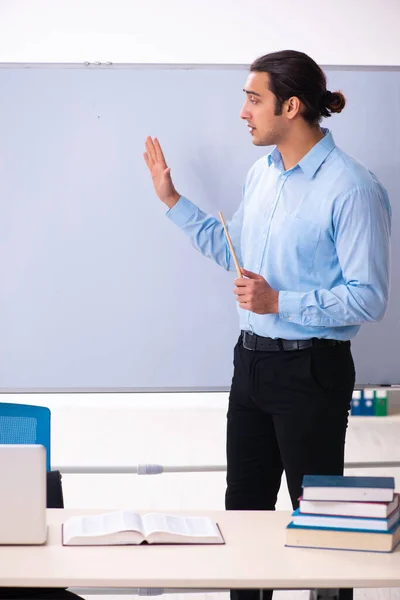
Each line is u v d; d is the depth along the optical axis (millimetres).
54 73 3629
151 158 3359
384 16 6148
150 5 6145
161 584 1764
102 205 3682
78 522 2080
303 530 1957
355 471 5508
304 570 1816
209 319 3752
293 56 2830
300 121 2867
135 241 3701
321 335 2861
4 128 3646
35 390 3756
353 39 6164
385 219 2902
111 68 3635
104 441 5926
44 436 2773
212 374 3781
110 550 1923
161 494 5219
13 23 6129
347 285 2818
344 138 3656
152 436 6062
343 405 2934
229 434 3072
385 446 5820
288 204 2920
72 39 6152
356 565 1843
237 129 3643
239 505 3066
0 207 3680
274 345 2900
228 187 3658
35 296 3719
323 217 2852
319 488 1954
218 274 3723
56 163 3658
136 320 3744
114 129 3650
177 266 3717
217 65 3627
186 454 5680
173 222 3516
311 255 2891
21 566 1818
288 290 2938
